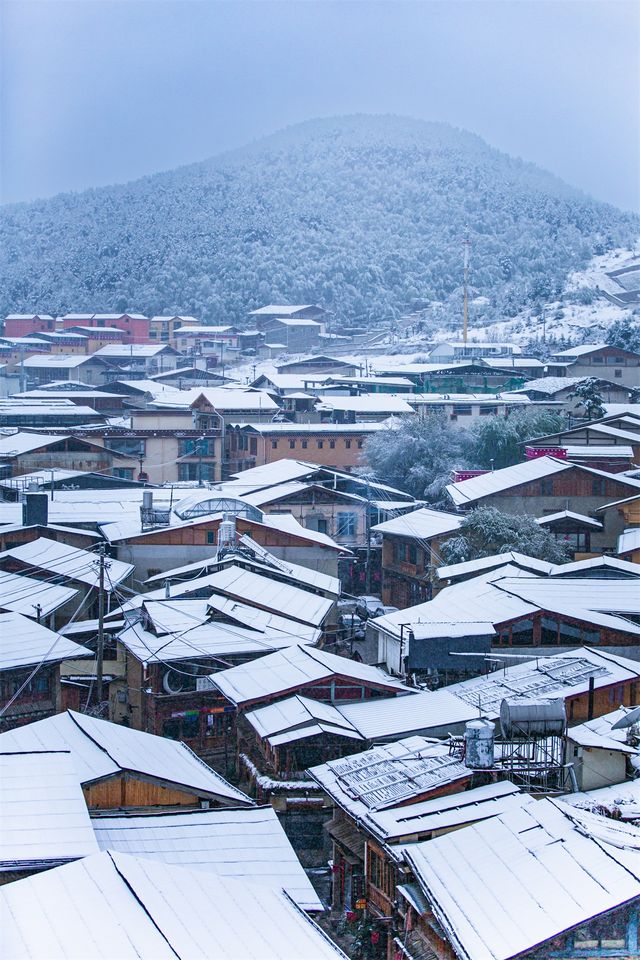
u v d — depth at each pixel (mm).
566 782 28297
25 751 25422
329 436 93500
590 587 44875
